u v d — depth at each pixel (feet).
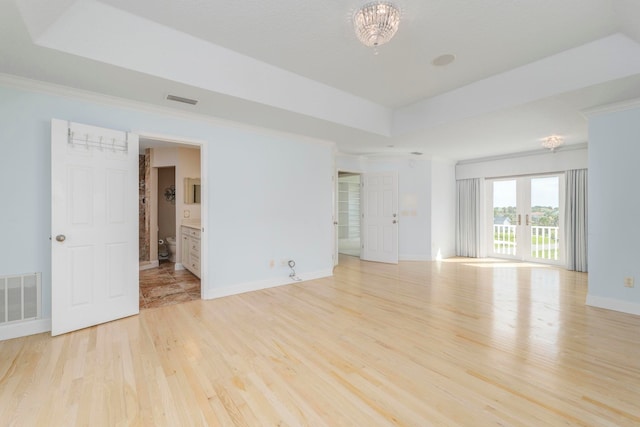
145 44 7.76
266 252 13.66
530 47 8.69
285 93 10.62
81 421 5.06
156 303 11.39
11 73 8.00
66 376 6.38
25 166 8.52
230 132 12.47
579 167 17.15
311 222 15.47
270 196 13.78
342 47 8.85
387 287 13.83
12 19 5.72
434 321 9.59
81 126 8.84
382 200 20.53
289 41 8.54
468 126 13.02
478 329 8.94
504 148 18.16
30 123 8.57
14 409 5.33
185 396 5.74
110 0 6.83
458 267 18.65
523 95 10.06
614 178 10.57
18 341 8.07
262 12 7.29
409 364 6.93
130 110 10.16
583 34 8.02
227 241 12.39
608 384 6.12
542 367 6.79
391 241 20.06
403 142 16.42
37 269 8.68
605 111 10.59
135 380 6.26
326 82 11.15
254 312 10.40
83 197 8.91
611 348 7.70
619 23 7.45
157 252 19.17
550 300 11.84
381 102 13.21
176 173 18.38
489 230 22.13
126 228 9.90
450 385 6.10
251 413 5.28
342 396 5.76
